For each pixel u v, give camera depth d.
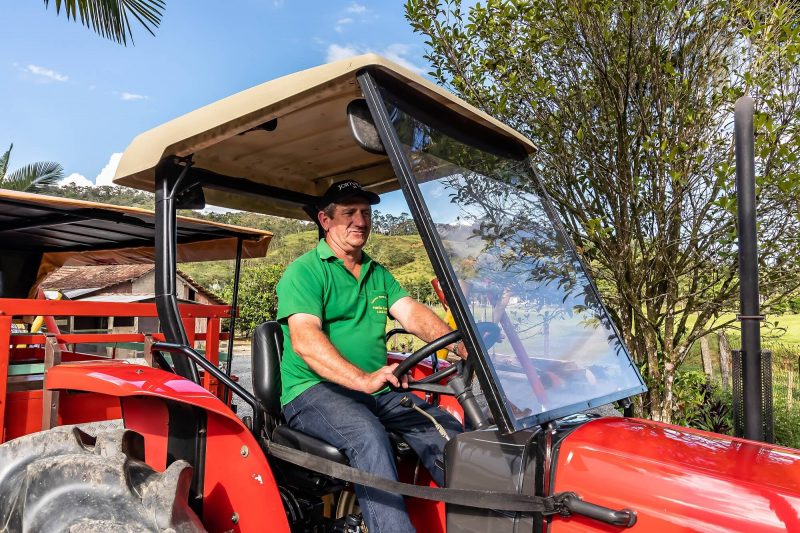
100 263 6.30
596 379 2.30
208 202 3.13
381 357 2.77
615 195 4.75
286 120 2.55
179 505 2.16
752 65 4.25
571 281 2.52
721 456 1.83
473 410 1.96
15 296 5.80
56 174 20.56
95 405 3.85
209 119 2.32
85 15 7.62
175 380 2.44
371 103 1.93
